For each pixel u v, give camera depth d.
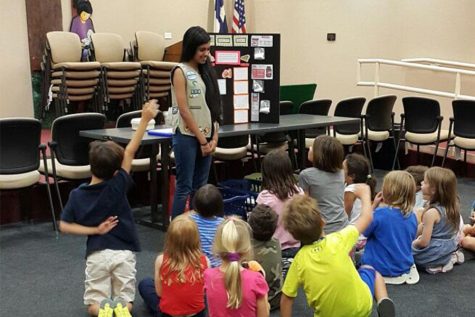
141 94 6.79
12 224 4.38
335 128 5.70
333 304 2.23
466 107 5.38
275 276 2.72
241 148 5.02
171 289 2.39
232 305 2.13
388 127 6.07
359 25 7.61
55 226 4.13
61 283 3.20
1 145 3.79
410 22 7.20
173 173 4.61
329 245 2.26
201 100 3.57
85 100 6.59
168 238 2.40
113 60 7.06
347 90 7.82
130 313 2.74
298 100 6.00
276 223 2.69
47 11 6.79
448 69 6.16
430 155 6.23
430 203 3.32
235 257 2.17
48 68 6.51
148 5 7.93
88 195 2.67
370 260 3.13
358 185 2.80
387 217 3.09
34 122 3.86
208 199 2.80
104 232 2.68
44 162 4.09
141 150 4.41
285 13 8.25
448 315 2.79
